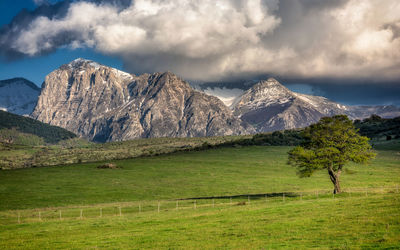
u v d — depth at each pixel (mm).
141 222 53062
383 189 79438
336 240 32156
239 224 44688
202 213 58812
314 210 50500
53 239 43938
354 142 79562
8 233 50781
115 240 40406
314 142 82438
